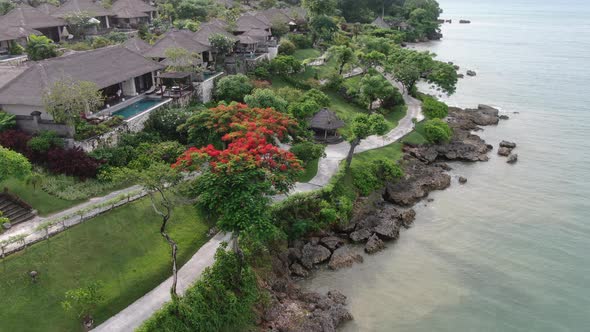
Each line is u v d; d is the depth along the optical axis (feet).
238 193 117.80
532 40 648.79
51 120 165.17
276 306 128.77
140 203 144.56
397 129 253.44
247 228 114.11
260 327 122.11
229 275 124.06
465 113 304.71
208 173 123.54
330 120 218.79
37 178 144.77
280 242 152.15
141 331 101.24
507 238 172.76
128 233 131.95
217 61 269.03
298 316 127.03
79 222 130.31
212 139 171.53
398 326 127.95
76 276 115.34
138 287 117.91
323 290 141.59
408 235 172.96
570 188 212.23
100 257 122.11
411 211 185.16
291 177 133.90
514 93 363.56
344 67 329.11
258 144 134.00
